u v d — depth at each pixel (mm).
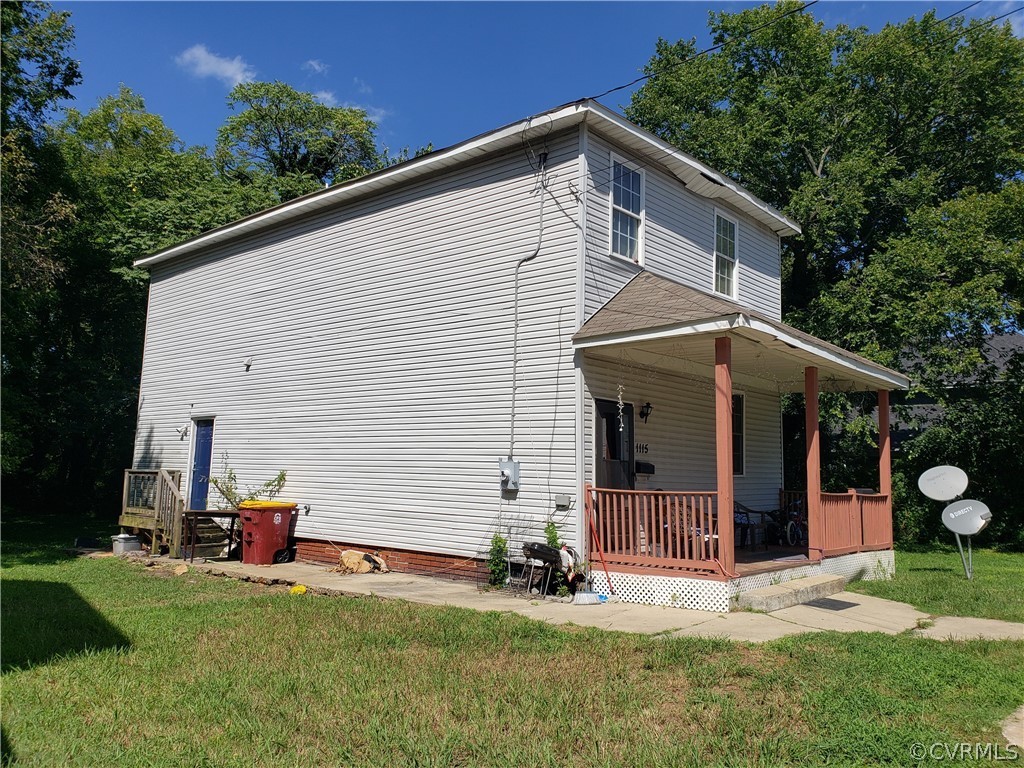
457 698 5336
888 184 20750
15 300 15438
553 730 4762
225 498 14570
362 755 4379
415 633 7320
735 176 22203
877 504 12969
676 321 8969
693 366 11875
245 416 14609
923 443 18594
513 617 8102
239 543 13789
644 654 6574
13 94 15844
